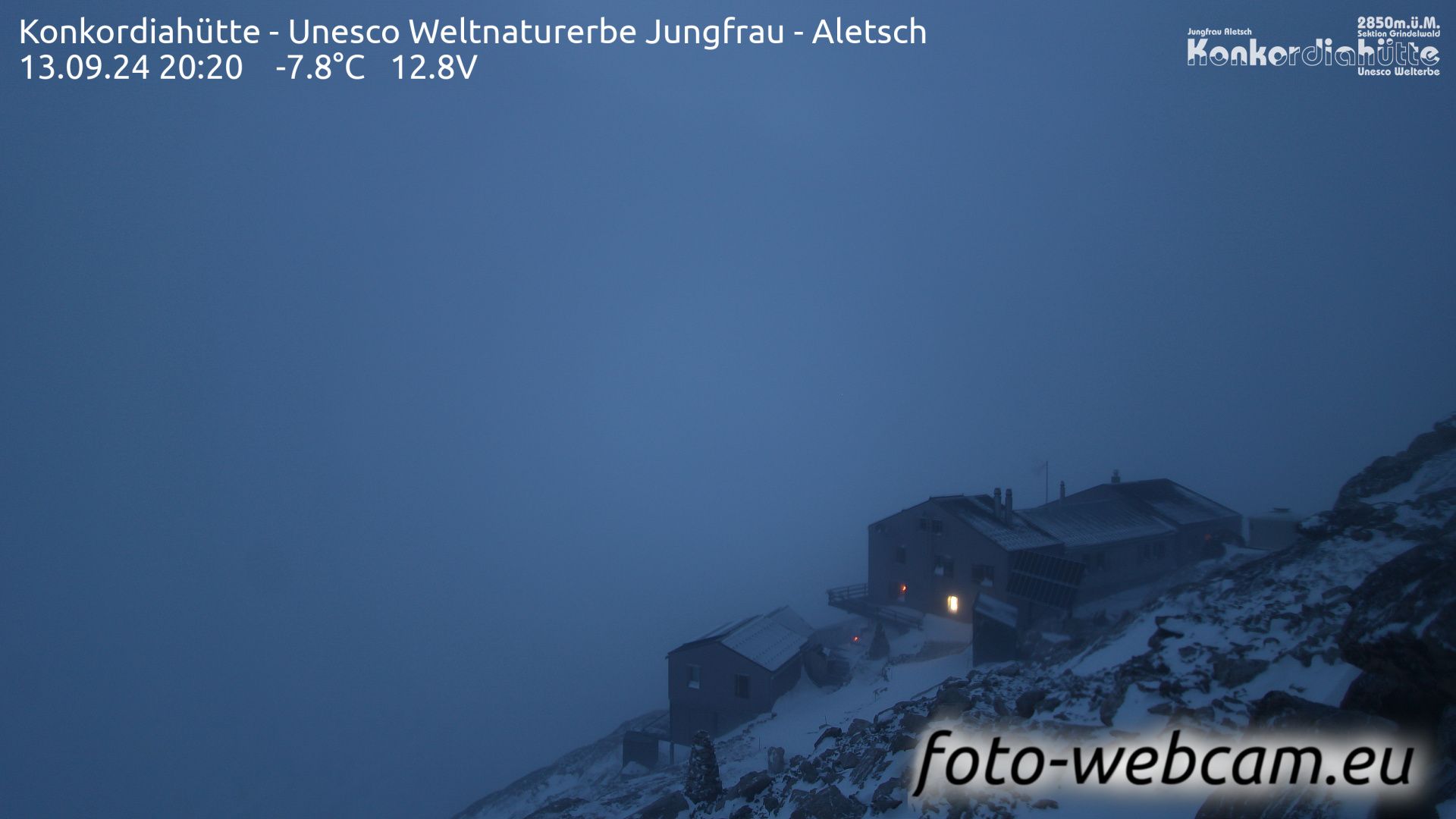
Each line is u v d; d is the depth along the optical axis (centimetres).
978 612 3944
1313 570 1569
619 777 4209
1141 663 1409
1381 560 1498
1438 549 869
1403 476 1972
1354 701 887
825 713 3759
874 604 5422
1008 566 4316
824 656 4472
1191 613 1603
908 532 5197
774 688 4216
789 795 1634
